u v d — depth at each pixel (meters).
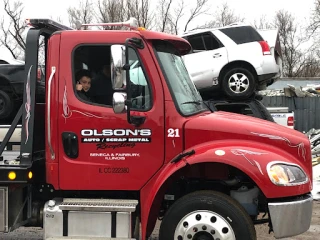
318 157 11.46
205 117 4.33
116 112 3.94
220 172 4.38
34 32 4.43
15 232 6.03
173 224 4.03
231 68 10.98
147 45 4.24
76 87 4.27
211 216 3.98
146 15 28.05
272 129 4.32
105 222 4.18
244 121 4.40
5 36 24.95
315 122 17.73
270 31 11.63
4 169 4.19
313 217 6.93
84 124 4.22
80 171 4.24
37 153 4.44
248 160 3.96
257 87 11.85
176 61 4.68
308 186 4.09
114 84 3.87
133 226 4.25
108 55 4.27
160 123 4.19
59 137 4.25
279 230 3.96
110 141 4.21
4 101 6.18
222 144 4.14
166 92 4.20
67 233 4.21
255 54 10.90
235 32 11.12
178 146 4.18
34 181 4.34
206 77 11.06
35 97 4.38
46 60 4.59
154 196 4.04
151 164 4.19
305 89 19.53
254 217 4.66
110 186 4.23
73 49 4.27
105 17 27.52
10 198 4.32
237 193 4.46
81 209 4.16
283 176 3.93
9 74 6.15
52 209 4.23
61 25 4.87
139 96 4.22
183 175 4.40
